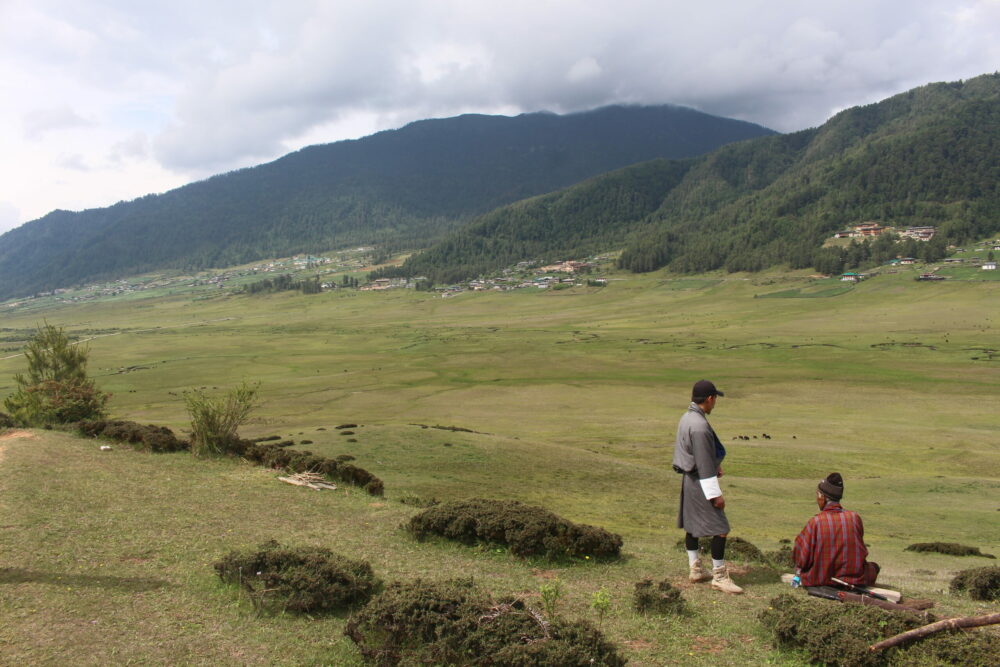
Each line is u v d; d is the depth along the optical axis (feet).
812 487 139.85
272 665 24.52
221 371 488.85
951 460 179.63
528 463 138.21
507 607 26.40
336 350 612.70
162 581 32.63
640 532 80.48
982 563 62.28
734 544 45.03
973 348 453.58
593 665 23.18
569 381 400.26
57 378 99.66
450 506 44.73
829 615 25.68
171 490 53.01
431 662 24.40
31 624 26.84
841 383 358.02
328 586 30.17
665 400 328.29
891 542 86.84
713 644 26.40
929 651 22.70
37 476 52.19
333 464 66.49
